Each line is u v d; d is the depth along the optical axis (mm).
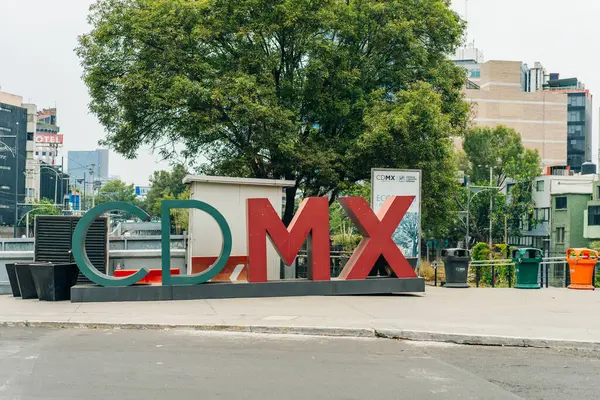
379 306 15047
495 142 70688
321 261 16938
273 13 24359
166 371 8594
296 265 20203
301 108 26016
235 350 10211
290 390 7699
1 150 87312
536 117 97750
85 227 15445
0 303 15477
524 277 20609
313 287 16797
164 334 11648
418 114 24109
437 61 27641
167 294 15789
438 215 28312
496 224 66000
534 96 97750
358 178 26875
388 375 8633
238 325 12047
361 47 26891
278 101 24828
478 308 14969
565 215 62281
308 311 14031
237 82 23203
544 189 66500
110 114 25781
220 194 18719
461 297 17281
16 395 7238
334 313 13750
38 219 18516
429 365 9359
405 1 26531
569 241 61719
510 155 69688
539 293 18922
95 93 25359
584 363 9734
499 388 8039
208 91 23438
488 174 69438
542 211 66750
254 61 24406
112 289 15516
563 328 12109
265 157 25703
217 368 8836
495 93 97125
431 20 26484
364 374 8656
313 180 27875
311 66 24547
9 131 90000
